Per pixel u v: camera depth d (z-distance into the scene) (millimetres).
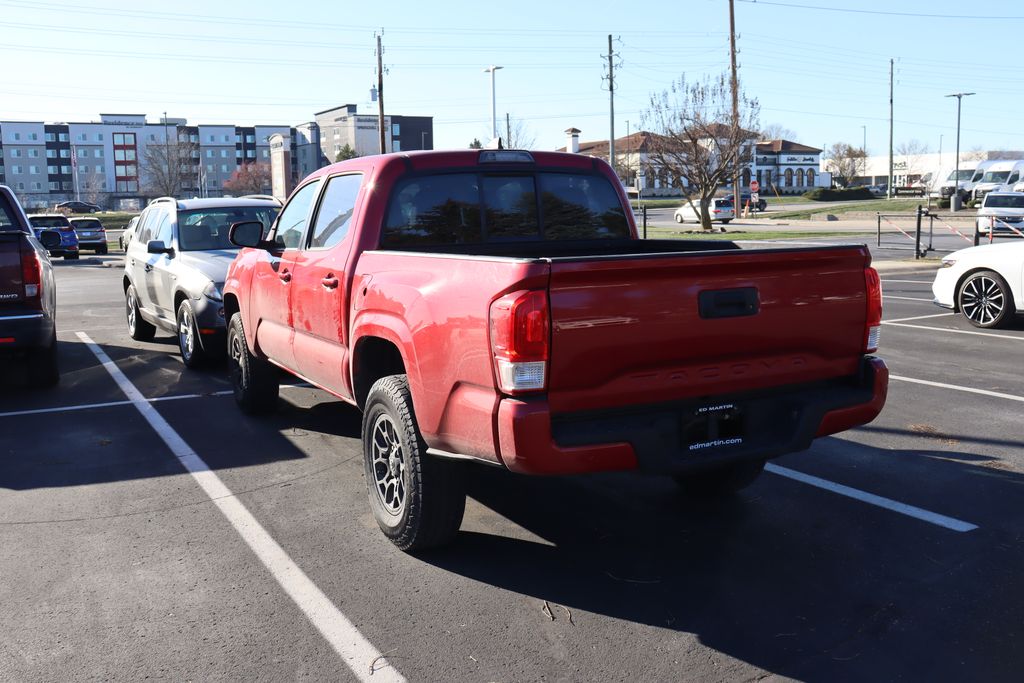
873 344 4352
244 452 6301
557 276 3506
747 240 31031
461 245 5293
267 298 6355
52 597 4020
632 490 5480
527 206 5508
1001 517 4926
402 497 4492
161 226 10617
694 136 40250
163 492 5453
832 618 3785
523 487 5547
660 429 3787
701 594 4023
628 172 68500
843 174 122250
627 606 3908
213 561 4410
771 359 4082
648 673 3361
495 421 3639
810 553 4473
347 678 3338
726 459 3938
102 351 10758
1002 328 11539
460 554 4488
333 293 5148
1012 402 7547
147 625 3754
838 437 6586
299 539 4691
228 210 10383
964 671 3354
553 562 4387
